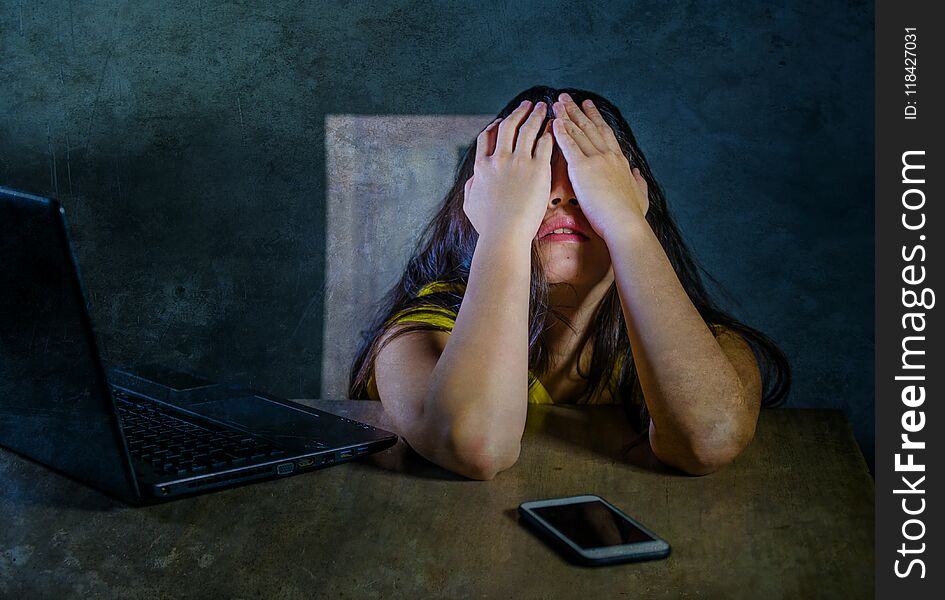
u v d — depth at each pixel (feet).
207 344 8.18
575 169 3.39
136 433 3.03
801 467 2.93
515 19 7.65
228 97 8.02
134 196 8.20
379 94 7.86
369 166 7.91
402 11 7.78
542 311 3.75
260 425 3.16
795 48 7.40
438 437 2.79
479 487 2.73
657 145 7.56
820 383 7.52
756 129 7.47
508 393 2.85
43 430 2.75
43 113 8.23
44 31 8.18
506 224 3.23
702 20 7.47
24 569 2.18
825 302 7.49
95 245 8.25
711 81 7.48
